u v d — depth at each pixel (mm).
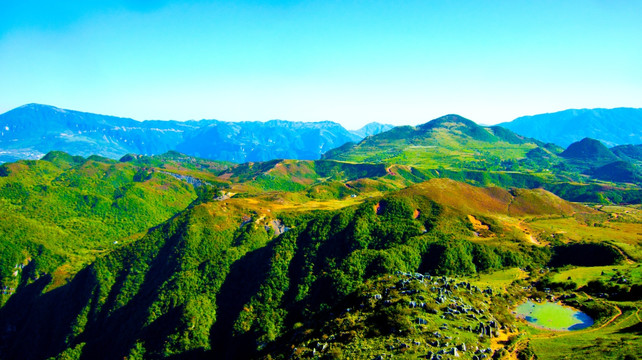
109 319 163500
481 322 72688
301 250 157125
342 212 172500
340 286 119188
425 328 68375
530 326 79938
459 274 121688
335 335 74000
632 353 57312
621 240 145750
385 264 123625
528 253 134250
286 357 74625
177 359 123000
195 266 167250
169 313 142750
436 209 170000
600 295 94438
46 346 176625
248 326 127938
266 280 143625
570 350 64750
